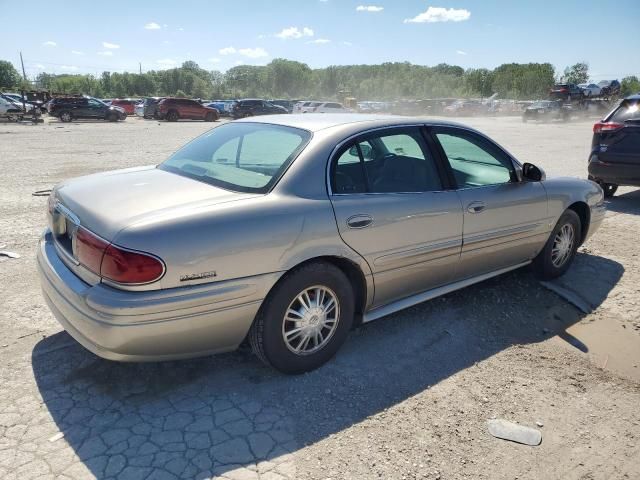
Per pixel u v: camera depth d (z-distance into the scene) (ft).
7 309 13.25
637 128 25.43
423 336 12.57
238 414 9.44
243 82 579.07
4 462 8.08
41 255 10.91
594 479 8.34
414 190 11.82
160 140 62.18
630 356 12.18
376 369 11.10
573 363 11.76
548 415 9.87
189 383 10.35
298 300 10.23
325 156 10.54
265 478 7.95
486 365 11.50
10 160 41.06
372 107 179.32
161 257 8.51
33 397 9.74
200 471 8.05
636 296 15.30
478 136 13.61
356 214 10.55
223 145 12.14
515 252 14.44
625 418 9.89
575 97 152.35
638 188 32.81
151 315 8.58
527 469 8.46
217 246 8.94
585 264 17.66
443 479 8.14
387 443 8.87
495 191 13.41
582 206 16.44
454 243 12.51
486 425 9.48
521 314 13.99
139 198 9.76
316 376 10.73
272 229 9.47
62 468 8.00
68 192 10.75
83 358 11.08
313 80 538.88
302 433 9.01
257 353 10.28
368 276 11.10
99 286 8.81
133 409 9.50
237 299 9.27
